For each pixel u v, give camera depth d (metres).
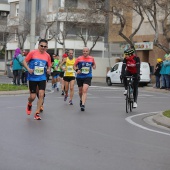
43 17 58.66
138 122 13.66
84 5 61.41
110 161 8.02
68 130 11.51
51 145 9.39
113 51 54.06
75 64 16.41
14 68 28.53
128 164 7.82
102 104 19.02
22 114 14.59
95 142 9.91
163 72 28.91
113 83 37.34
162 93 27.34
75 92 25.80
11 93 23.05
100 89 29.91
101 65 53.03
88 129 11.80
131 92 16.55
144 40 44.69
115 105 18.72
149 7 35.16
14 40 70.06
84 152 8.77
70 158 8.20
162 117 14.05
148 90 29.91
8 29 66.75
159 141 10.29
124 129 12.06
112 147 9.38
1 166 7.52
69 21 55.38
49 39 56.44
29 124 12.34
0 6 77.38
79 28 59.69
